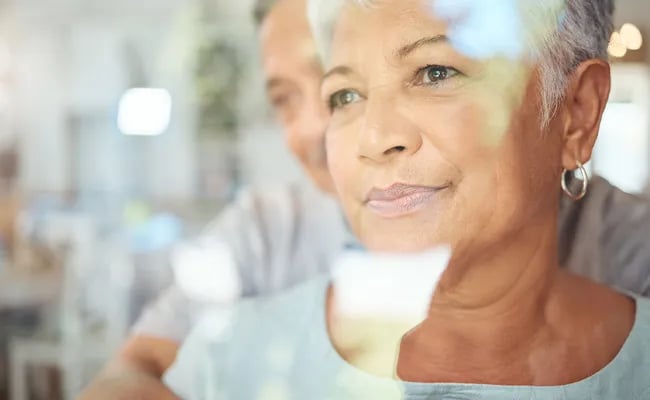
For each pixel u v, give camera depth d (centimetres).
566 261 93
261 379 99
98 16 149
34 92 155
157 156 141
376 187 88
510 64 81
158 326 114
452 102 83
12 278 142
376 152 87
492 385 88
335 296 99
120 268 133
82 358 134
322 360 96
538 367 88
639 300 91
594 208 92
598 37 83
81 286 138
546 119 83
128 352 114
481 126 83
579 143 86
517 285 87
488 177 84
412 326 91
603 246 92
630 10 88
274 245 113
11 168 154
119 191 143
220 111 131
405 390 90
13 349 137
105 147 148
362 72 87
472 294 88
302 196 115
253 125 125
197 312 114
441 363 90
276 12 118
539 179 84
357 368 93
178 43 139
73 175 150
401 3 83
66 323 137
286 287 110
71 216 146
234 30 132
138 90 147
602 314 90
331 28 90
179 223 130
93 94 149
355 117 90
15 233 149
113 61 149
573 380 88
